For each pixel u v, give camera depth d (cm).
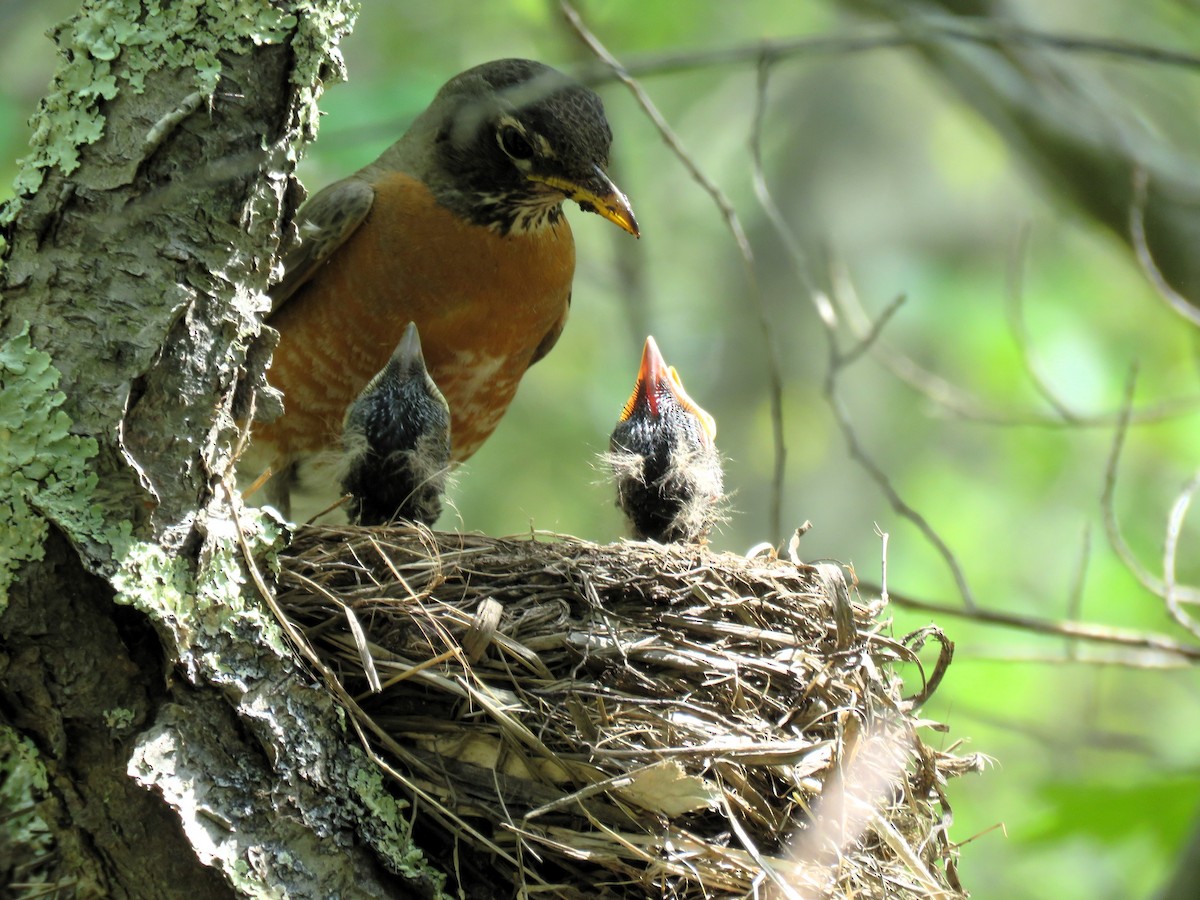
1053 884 1536
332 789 577
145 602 535
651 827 618
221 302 577
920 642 721
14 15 1173
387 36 1684
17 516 528
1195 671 1795
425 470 898
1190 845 1106
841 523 2067
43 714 528
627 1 1922
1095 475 2019
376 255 991
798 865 615
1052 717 1808
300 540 707
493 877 622
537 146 988
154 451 557
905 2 1527
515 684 640
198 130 579
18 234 561
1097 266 2189
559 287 1073
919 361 2189
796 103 2327
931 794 699
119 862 534
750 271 972
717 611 697
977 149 2330
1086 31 2148
